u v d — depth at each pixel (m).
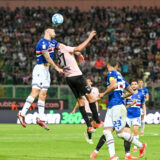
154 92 72.69
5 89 72.81
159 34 99.94
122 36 98.81
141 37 98.94
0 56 91.38
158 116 68.12
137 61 89.50
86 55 90.88
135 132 34.12
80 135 46.06
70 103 72.75
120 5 109.12
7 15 103.88
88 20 104.00
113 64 25.56
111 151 24.89
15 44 95.88
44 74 32.16
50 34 30.97
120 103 24.86
